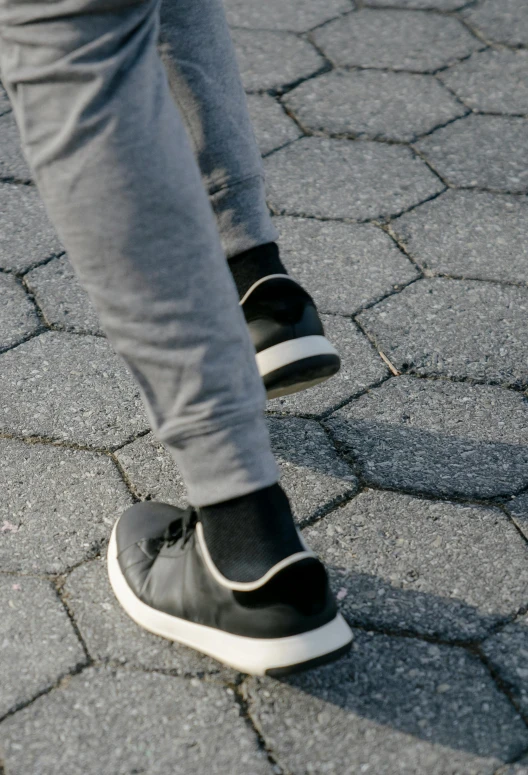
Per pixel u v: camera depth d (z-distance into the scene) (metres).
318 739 1.18
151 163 0.93
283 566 1.06
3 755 1.16
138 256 0.94
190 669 1.26
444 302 1.94
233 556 1.11
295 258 2.04
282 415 1.69
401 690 1.23
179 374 0.98
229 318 0.99
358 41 2.88
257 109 2.55
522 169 2.35
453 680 1.25
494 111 2.56
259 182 1.39
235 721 1.20
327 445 1.63
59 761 1.15
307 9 3.06
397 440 1.64
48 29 0.90
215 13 1.32
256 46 2.84
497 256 2.07
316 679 1.25
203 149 1.35
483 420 1.68
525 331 1.87
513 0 3.12
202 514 1.11
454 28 2.96
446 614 1.34
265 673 1.14
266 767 1.14
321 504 1.51
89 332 1.87
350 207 2.20
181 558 1.24
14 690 1.23
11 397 1.71
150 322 0.96
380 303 1.93
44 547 1.44
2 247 2.09
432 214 2.19
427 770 1.14
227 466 1.02
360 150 2.40
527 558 1.43
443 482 1.56
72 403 1.70
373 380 1.76
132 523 1.37
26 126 0.95
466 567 1.41
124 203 0.92
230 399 1.00
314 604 1.12
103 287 0.97
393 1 3.10
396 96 2.62
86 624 1.32
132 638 1.30
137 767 1.14
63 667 1.26
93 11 0.89
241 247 1.39
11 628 1.31
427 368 1.79
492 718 1.20
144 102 0.93
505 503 1.53
